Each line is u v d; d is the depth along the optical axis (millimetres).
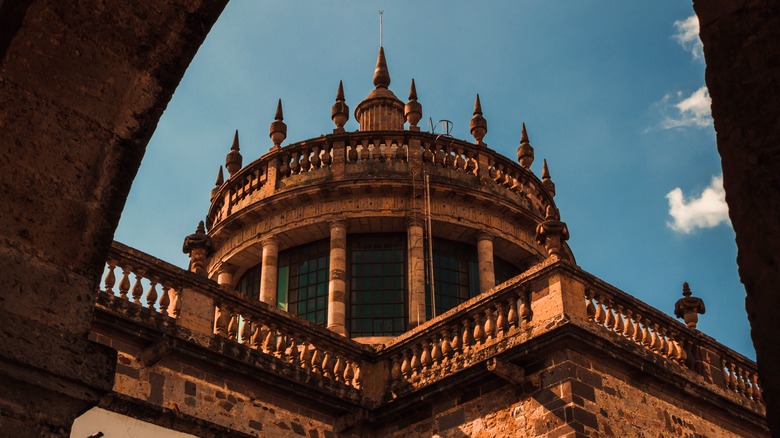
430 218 30297
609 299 21812
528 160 35688
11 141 8156
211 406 20484
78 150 8453
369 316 29688
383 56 36875
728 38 5301
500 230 31234
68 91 8438
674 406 21984
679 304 25625
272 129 33375
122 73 8633
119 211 8641
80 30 8398
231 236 31984
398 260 30391
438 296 30109
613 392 20703
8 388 7750
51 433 7875
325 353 23172
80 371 8062
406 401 22422
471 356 21953
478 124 34062
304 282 30562
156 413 19500
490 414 21141
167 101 8898
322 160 31234
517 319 21594
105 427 18688
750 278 4941
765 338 4809
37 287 8117
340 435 22625
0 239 8008
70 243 8344
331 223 30359
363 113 35531
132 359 19688
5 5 7980
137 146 8758
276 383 21609
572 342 20359
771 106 5078
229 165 35094
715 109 5277
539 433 20031
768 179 4992
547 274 21297
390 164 30969
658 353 22328
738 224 5051
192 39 8875
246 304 22000
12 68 8188
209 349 20625
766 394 4730
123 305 20016
